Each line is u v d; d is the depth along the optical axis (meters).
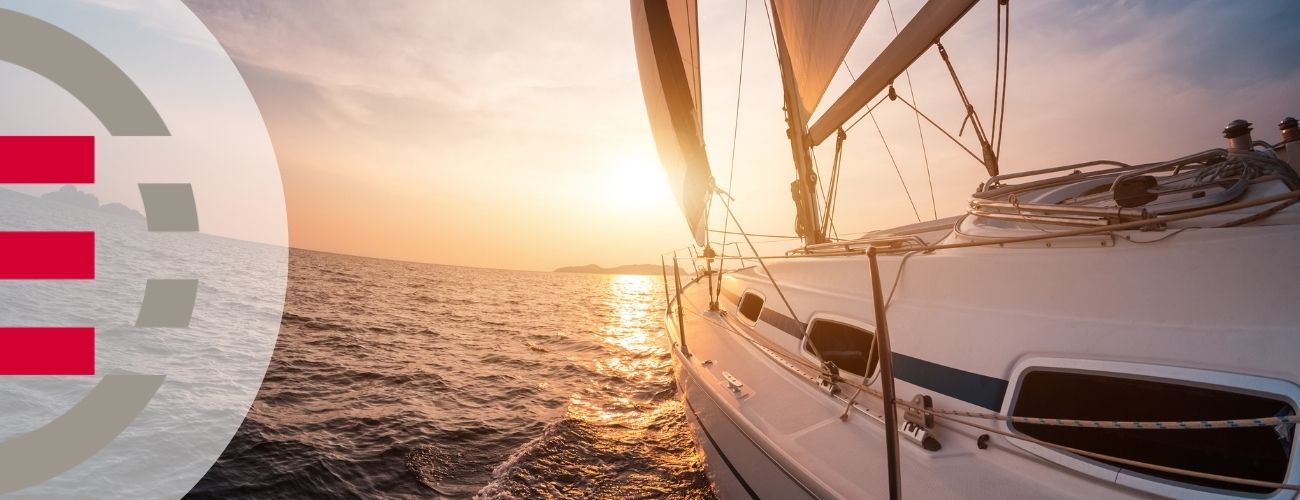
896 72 4.68
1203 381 1.97
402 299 27.27
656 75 7.18
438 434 6.76
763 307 5.58
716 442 4.39
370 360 11.33
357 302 23.52
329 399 8.15
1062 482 2.25
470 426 7.16
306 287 27.92
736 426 3.86
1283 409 1.82
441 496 5.09
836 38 4.82
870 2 4.05
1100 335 2.33
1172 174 3.08
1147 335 2.19
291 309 18.58
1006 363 2.64
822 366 3.85
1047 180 3.58
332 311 19.31
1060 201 3.40
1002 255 3.03
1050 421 2.09
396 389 9.04
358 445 6.24
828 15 4.73
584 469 5.66
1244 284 2.05
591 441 6.58
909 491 2.49
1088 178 3.39
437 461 5.90
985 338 2.80
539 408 8.27
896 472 1.89
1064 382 2.45
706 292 8.84
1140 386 2.21
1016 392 2.57
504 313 24.42
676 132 6.30
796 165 6.09
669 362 12.88
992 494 2.33
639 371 11.66
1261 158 2.46
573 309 29.89
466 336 16.11
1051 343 2.48
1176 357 2.07
